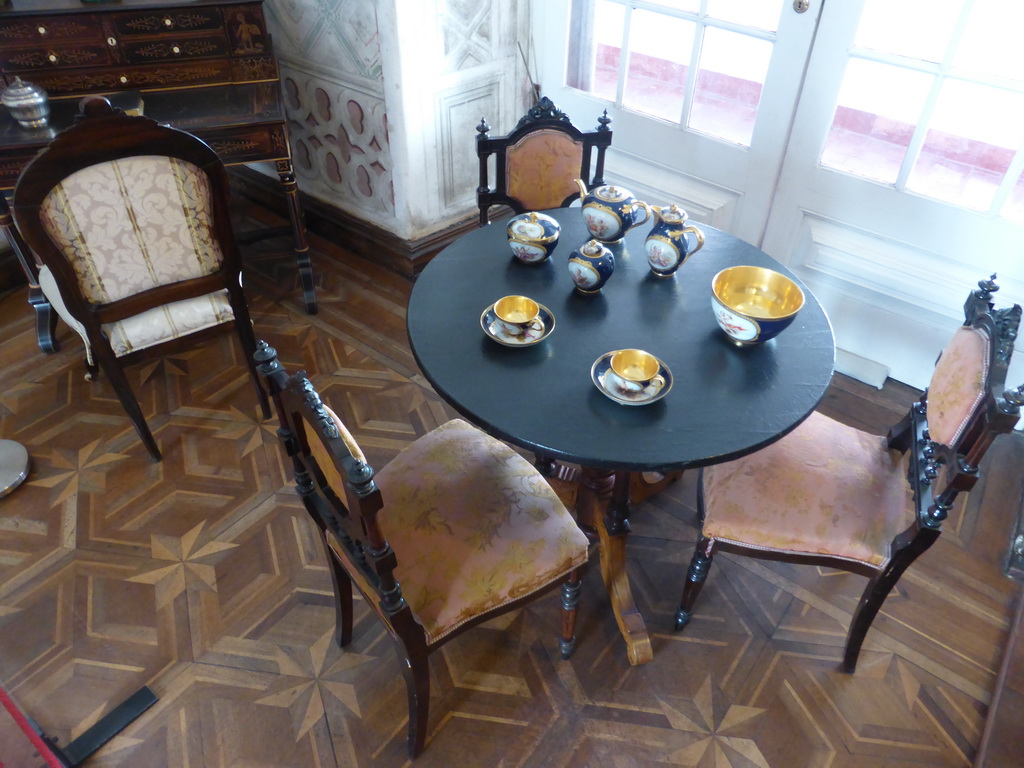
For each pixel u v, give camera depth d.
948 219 1.93
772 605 1.65
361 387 2.21
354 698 1.47
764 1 1.99
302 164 2.87
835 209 2.12
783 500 1.36
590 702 1.47
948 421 1.21
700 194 2.42
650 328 1.39
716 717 1.45
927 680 1.51
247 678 1.50
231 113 2.10
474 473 1.37
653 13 2.22
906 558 1.26
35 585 1.66
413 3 2.16
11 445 1.98
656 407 1.21
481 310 1.44
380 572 1.03
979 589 1.68
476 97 2.55
